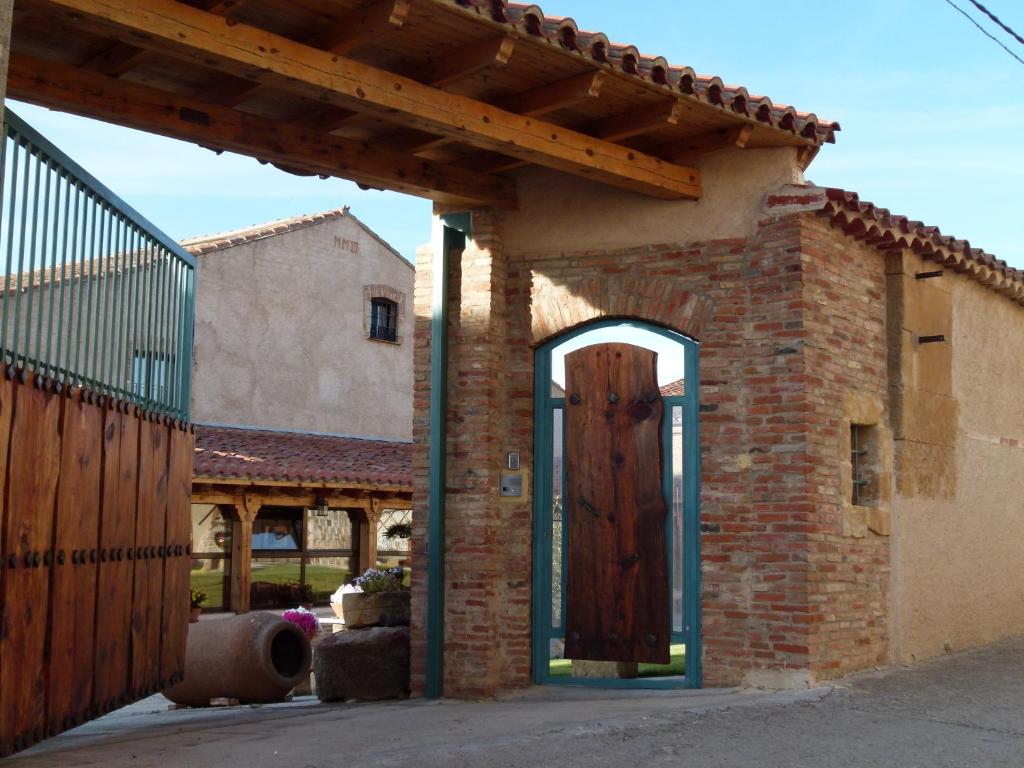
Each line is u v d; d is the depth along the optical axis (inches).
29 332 221.1
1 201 202.7
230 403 937.5
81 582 244.8
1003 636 427.8
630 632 340.2
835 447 331.6
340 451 893.2
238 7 245.0
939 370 394.6
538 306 360.5
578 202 358.6
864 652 337.7
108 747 260.1
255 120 304.7
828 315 334.6
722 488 328.8
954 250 388.5
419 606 358.9
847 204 329.1
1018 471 453.7
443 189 344.5
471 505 351.3
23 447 214.4
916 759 225.8
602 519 347.9
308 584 817.5
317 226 1026.7
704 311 336.8
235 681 426.0
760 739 243.8
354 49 265.3
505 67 286.8
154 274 305.4
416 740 255.1
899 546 360.5
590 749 235.8
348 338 1042.7
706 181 342.3
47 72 268.7
